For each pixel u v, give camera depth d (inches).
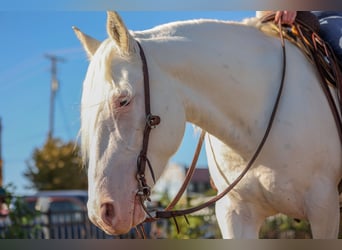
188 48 123.5
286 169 128.2
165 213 121.5
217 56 125.9
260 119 129.5
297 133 128.1
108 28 112.2
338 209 134.7
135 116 111.8
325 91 135.0
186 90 122.6
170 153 117.1
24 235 245.8
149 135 113.2
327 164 131.3
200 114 125.2
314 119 130.5
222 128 128.2
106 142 108.9
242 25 135.6
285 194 129.5
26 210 252.7
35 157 855.7
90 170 109.0
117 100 109.5
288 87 131.5
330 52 141.5
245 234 137.2
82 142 110.9
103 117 109.4
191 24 128.7
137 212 110.1
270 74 131.5
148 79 115.1
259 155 129.3
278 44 137.3
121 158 109.1
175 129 117.3
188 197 341.7
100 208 106.9
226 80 126.2
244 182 133.0
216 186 144.6
